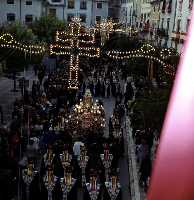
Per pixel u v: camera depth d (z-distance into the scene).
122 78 44.75
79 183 16.58
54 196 14.45
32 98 27.42
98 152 18.44
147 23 57.66
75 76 31.31
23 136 19.78
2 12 62.00
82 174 16.81
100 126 21.88
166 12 46.31
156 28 50.84
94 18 82.69
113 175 14.69
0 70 31.25
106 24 52.62
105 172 17.58
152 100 18.61
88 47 33.28
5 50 29.69
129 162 19.89
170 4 44.72
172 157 1.22
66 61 45.62
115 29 56.44
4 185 13.52
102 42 50.88
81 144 18.05
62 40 31.17
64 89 30.81
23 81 30.08
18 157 17.81
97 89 37.28
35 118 22.17
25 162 17.53
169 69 26.56
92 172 14.82
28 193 14.58
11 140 18.31
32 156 18.77
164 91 18.88
